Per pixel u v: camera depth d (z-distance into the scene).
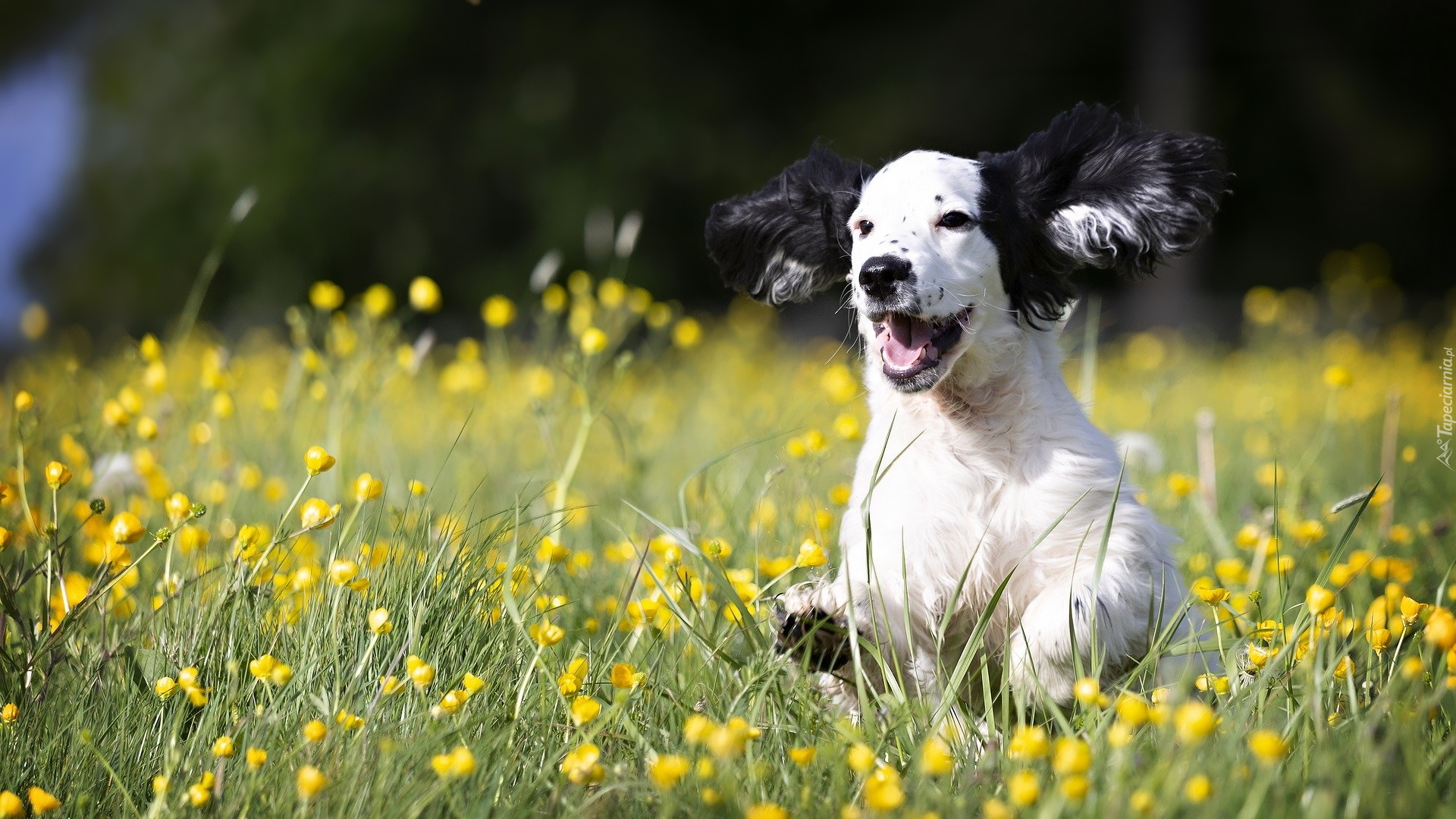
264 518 7.95
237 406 11.25
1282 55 35.66
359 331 10.37
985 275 6.30
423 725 4.78
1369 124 35.25
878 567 6.02
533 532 7.39
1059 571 5.96
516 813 4.32
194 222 36.84
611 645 5.92
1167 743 4.18
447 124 35.59
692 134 34.34
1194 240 6.70
